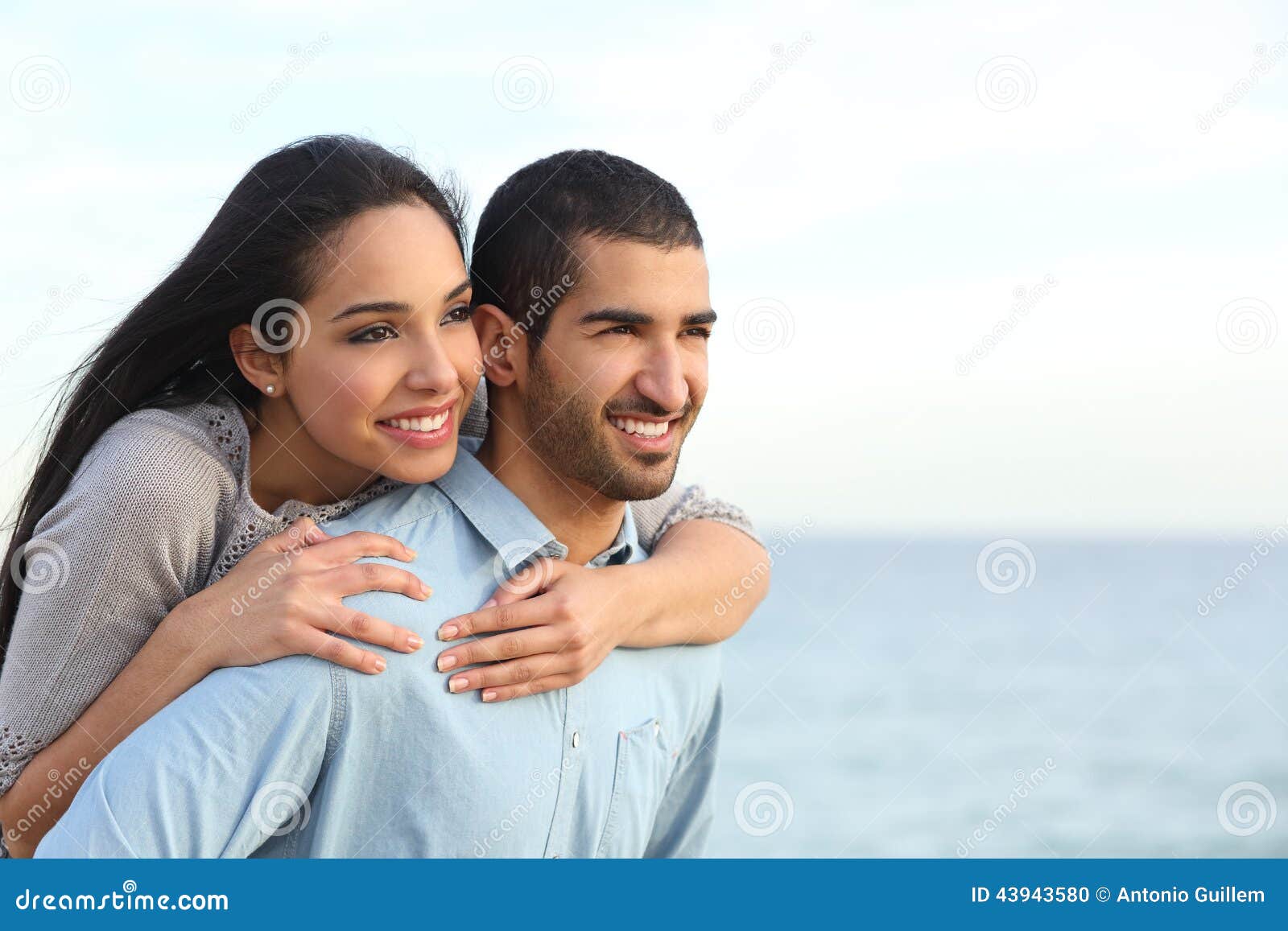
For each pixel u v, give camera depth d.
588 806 2.79
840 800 25.53
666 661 3.09
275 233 2.81
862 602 60.25
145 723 2.49
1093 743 31.31
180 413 3.13
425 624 2.58
